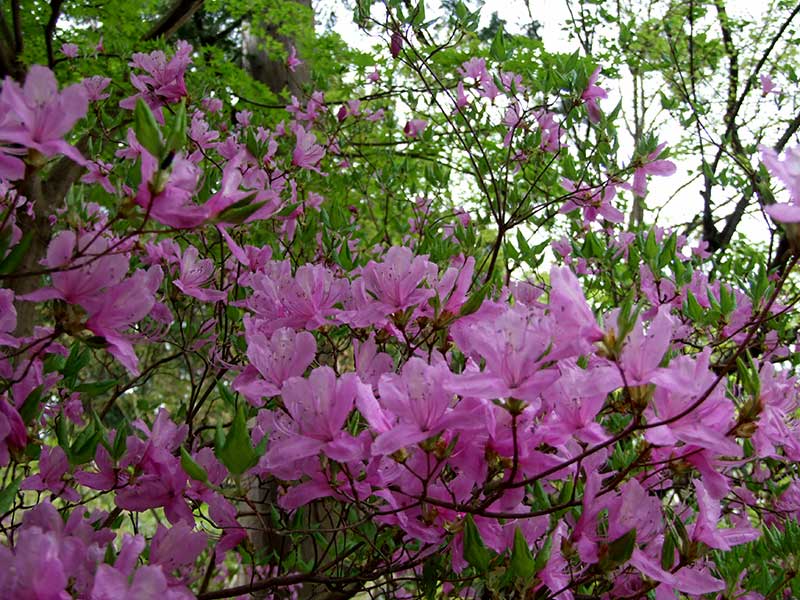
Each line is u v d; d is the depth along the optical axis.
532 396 0.41
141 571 0.39
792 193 0.40
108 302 0.45
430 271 0.57
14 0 1.17
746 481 0.80
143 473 0.54
